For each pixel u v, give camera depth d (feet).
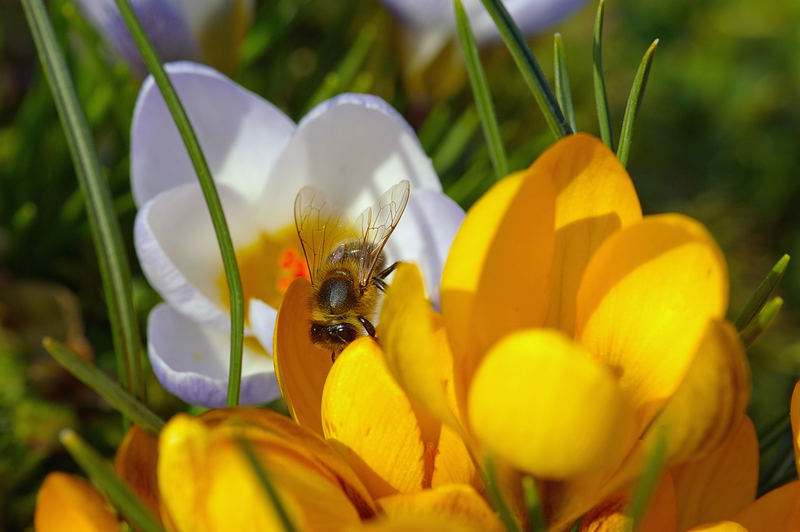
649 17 0.97
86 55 0.76
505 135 0.83
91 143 0.60
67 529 0.55
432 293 0.66
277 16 0.78
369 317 0.65
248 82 0.80
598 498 0.54
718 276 0.54
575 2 0.71
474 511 0.54
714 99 0.95
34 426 0.71
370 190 0.67
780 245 0.90
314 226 0.67
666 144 0.94
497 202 0.53
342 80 0.78
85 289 0.76
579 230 0.56
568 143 0.54
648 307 0.55
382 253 0.65
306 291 0.59
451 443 0.56
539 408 0.51
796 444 0.55
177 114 0.59
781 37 0.98
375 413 0.56
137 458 0.56
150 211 0.65
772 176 0.93
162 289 0.65
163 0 0.68
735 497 0.58
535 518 0.54
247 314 0.67
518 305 0.55
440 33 0.72
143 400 0.60
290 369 0.58
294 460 0.54
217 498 0.52
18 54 0.83
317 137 0.66
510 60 0.84
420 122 0.75
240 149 0.68
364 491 0.55
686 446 0.54
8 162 0.77
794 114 0.97
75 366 0.57
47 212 0.76
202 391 0.63
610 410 0.52
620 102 0.92
